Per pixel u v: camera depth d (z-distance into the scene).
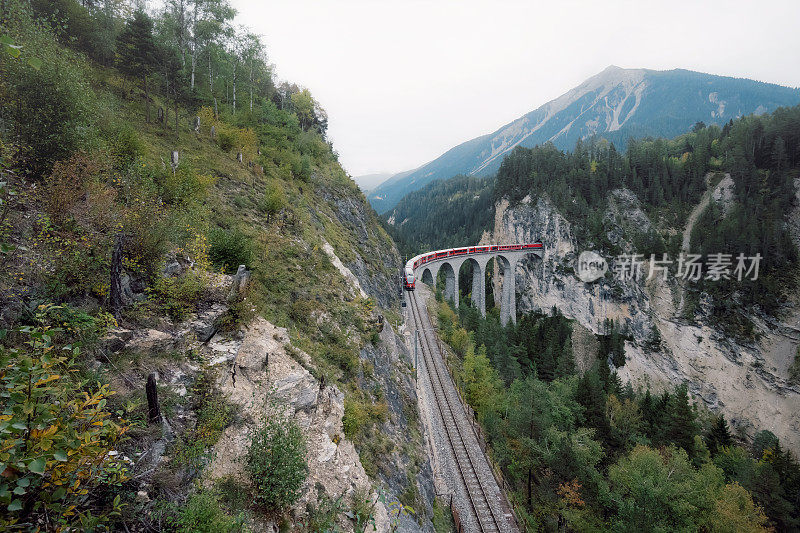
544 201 130.75
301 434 11.43
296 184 43.59
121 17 39.91
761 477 43.47
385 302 47.78
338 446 14.41
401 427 23.39
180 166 20.70
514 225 137.62
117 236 10.25
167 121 33.81
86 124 15.20
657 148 145.88
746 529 31.33
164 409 8.95
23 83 12.38
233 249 16.78
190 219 16.77
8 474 3.34
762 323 93.81
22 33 13.63
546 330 111.62
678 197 124.12
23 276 8.31
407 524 15.97
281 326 17.52
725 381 93.88
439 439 32.22
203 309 12.71
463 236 189.12
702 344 99.44
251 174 34.50
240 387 11.64
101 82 31.30
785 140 112.62
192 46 45.62
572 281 120.94
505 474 32.78
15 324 7.62
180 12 40.09
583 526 31.20
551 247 125.94
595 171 138.12
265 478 9.55
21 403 3.67
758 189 112.31
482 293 105.25
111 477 5.80
